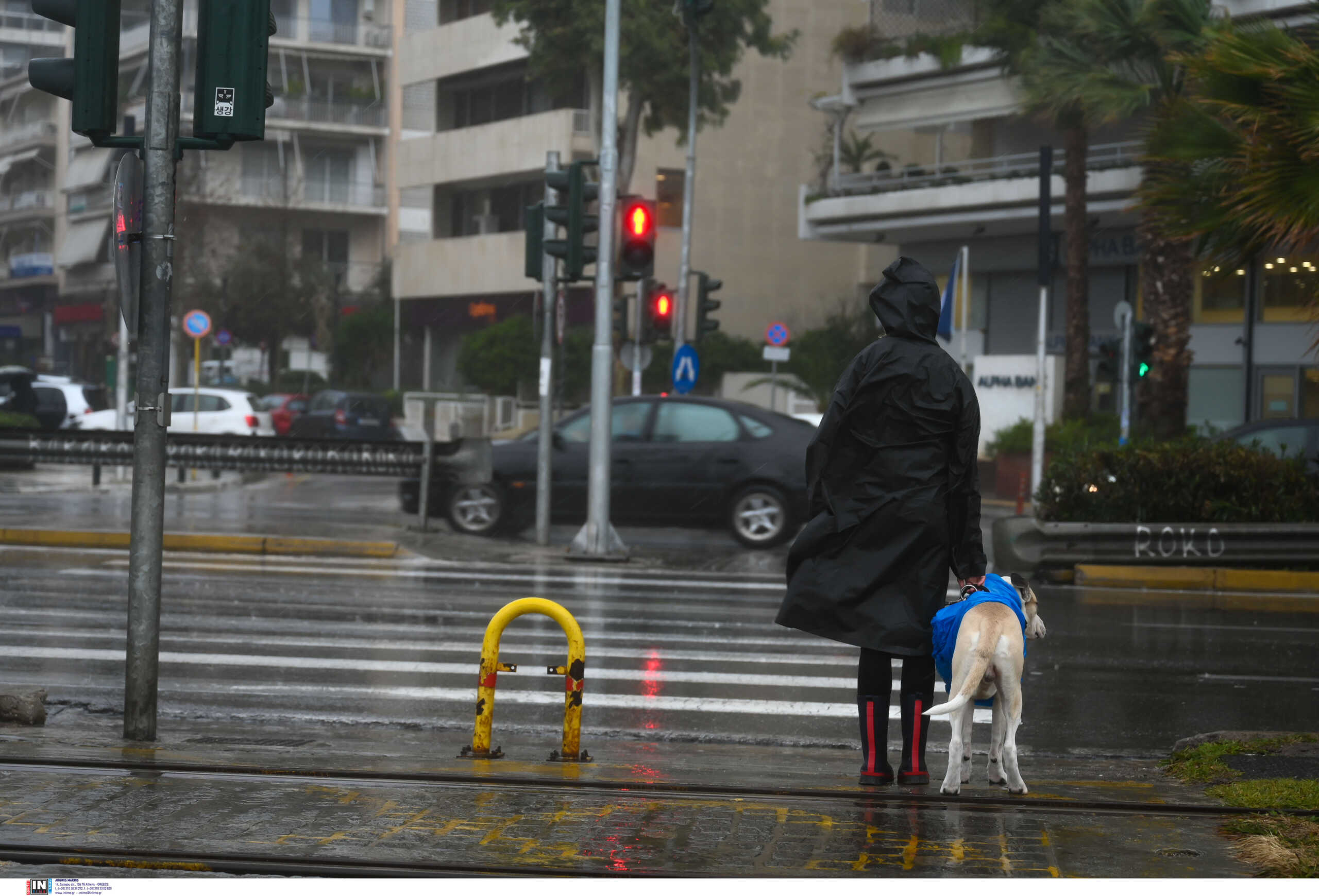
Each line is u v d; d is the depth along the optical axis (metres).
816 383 46.28
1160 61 26.14
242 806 5.36
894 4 38.38
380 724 8.26
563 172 17.88
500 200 55.66
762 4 40.75
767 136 52.25
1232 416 34.09
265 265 59.06
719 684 9.68
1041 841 5.08
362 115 66.25
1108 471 17.08
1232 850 5.00
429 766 6.35
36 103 82.56
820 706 9.01
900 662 10.59
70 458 20.62
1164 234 16.08
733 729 8.35
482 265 54.53
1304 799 5.81
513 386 48.12
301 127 64.88
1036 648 11.51
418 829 5.10
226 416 32.53
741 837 5.09
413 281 58.09
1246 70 14.26
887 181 37.81
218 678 9.44
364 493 27.12
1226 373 34.19
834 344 47.81
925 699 6.10
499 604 13.36
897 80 37.66
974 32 33.84
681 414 19.05
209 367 58.06
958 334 39.50
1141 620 13.26
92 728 7.61
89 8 6.59
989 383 34.66
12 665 9.59
